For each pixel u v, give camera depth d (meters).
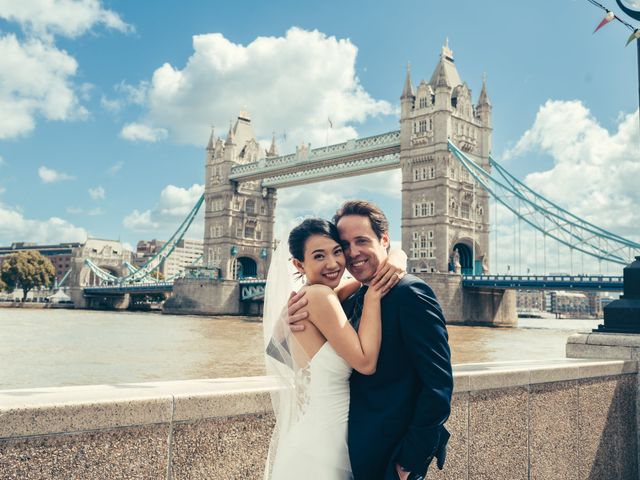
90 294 147.12
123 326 67.94
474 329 76.62
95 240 167.25
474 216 99.56
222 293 113.38
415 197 98.00
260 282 111.44
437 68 104.00
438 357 2.79
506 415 4.95
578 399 5.70
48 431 2.80
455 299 87.31
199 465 3.31
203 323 78.69
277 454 2.93
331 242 3.04
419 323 2.83
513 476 4.96
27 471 2.74
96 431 2.95
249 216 135.62
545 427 5.31
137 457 3.08
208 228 135.50
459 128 99.56
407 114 100.31
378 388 2.89
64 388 3.33
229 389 3.54
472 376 4.66
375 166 104.62
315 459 2.79
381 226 3.13
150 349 40.19
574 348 6.91
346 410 2.91
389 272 2.95
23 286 142.12
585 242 79.62
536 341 54.69
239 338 51.03
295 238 3.11
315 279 3.07
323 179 117.12
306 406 2.89
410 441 2.73
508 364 5.56
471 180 100.38
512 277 84.06
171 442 3.21
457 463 4.54
